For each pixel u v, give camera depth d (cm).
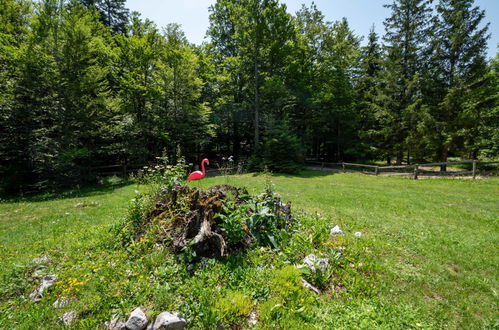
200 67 2402
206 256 407
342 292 354
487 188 1216
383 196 1081
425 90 2025
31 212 895
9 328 271
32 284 357
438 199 1015
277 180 1609
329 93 2480
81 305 298
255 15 2138
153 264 385
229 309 290
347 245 505
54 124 1634
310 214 730
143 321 270
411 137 2000
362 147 2600
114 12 2711
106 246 466
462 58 1777
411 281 396
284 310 299
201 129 2255
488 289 378
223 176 1781
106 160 2156
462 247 529
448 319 313
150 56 1911
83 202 1047
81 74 1706
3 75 1438
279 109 2536
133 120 1958
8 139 1505
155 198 562
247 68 2423
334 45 2520
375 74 2716
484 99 1695
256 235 462
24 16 1802
